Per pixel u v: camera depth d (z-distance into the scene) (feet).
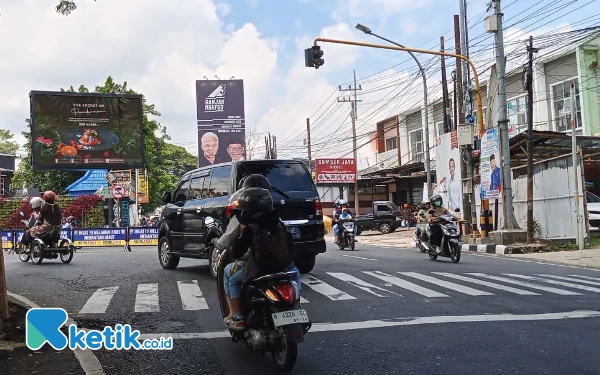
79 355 17.95
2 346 18.71
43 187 131.03
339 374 15.98
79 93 93.81
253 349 17.38
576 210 53.98
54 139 92.22
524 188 65.36
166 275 36.81
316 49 57.47
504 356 17.38
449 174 75.77
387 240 85.71
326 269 38.63
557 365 16.44
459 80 69.00
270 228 16.78
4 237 80.38
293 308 16.08
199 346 19.24
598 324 21.53
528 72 57.00
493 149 60.59
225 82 136.98
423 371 16.08
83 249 75.77
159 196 167.73
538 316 23.02
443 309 24.52
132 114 96.02
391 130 132.67
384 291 29.27
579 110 83.61
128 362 17.56
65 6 27.30
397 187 134.21
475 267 40.27
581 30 57.57
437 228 45.62
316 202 34.30
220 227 32.83
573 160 54.75
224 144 136.26
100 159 94.17
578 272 37.52
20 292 30.35
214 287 31.30
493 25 58.80
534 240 57.67
